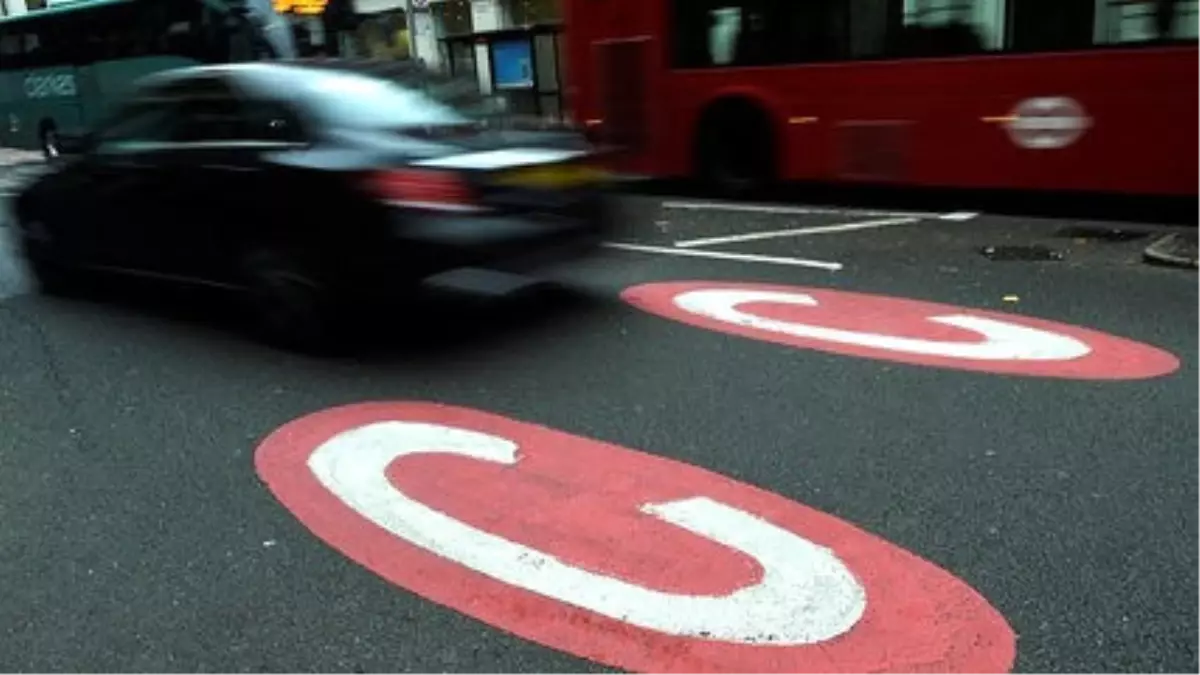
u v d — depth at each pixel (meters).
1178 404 4.86
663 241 9.42
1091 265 7.78
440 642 3.19
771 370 5.59
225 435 4.98
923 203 10.98
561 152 6.21
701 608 3.31
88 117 22.70
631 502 4.08
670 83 12.16
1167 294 6.87
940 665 2.98
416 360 6.04
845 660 3.02
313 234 5.90
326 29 19.50
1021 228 9.32
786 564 3.56
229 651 3.20
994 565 3.50
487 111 6.54
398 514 4.05
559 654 3.11
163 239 6.83
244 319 7.08
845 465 4.34
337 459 4.61
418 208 5.57
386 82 6.38
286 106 6.14
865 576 3.47
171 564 3.74
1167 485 4.03
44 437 5.05
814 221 10.17
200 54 19.11
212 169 6.35
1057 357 5.62
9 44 24.42
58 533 4.01
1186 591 3.31
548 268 6.11
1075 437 4.52
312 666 3.10
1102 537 3.66
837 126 10.84
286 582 3.58
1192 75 8.55
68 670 3.13
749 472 4.32
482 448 4.68
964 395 5.09
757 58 11.37
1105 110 9.04
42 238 7.81
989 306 6.77
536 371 5.75
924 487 4.11
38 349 6.57
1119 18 8.88
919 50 10.09
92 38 21.97
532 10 27.28
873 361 5.67
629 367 5.75
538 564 3.62
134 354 6.39
